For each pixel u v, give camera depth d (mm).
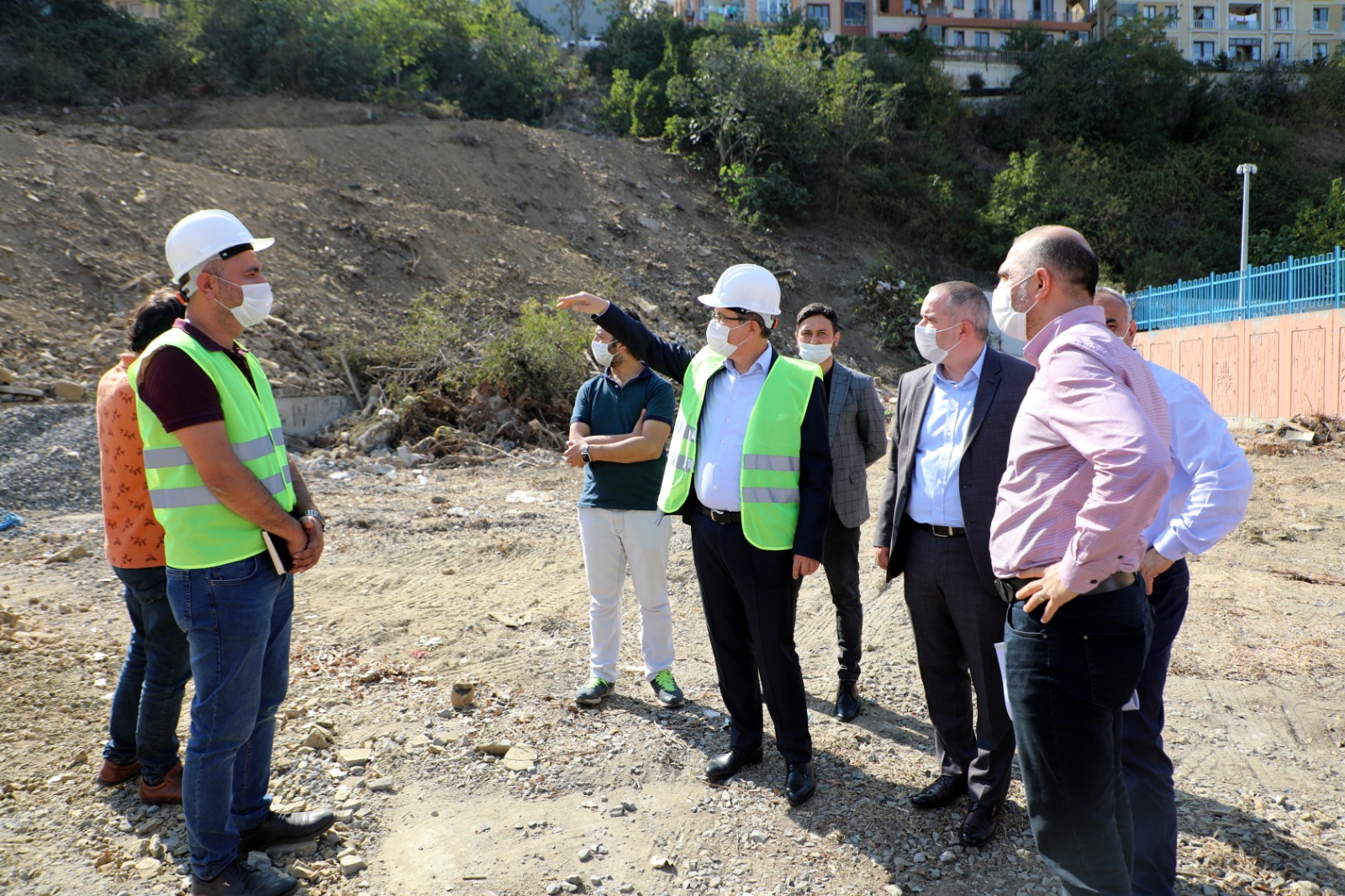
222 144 22109
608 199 27703
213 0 28344
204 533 2531
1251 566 6848
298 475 3070
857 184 32469
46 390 10891
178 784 3160
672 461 3572
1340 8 56594
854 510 4086
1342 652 4797
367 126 26031
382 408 13156
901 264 31219
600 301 3674
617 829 3129
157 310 3002
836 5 53688
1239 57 51469
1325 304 15242
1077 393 2039
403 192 23609
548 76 38375
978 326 3090
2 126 16578
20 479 8328
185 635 3064
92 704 3840
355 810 3193
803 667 4719
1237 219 37125
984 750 3045
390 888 2779
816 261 29578
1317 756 3660
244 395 2688
